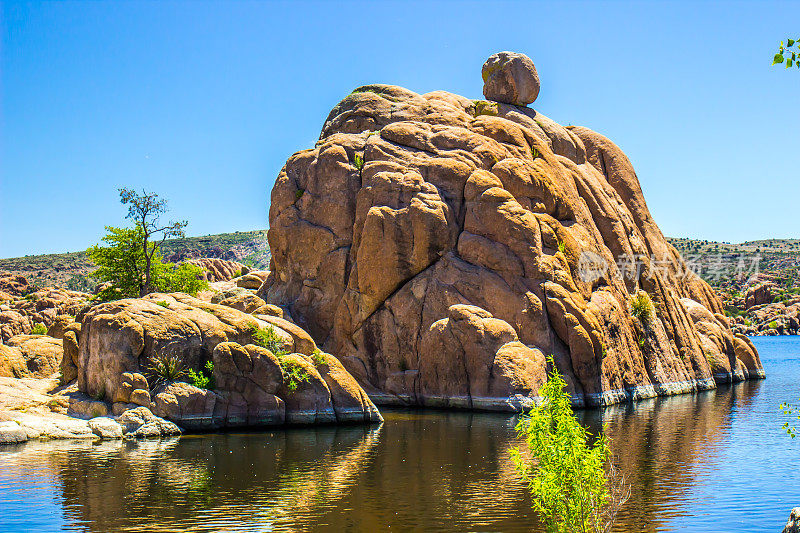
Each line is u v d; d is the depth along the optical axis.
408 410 40.00
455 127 50.41
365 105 54.62
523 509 18.28
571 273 45.22
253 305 43.53
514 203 44.59
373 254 44.94
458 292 43.00
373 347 44.84
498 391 38.75
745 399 46.62
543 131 58.31
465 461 24.47
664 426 33.56
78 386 33.62
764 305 178.88
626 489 20.72
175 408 30.67
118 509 18.25
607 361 43.91
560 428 13.61
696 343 56.34
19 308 105.50
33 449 26.39
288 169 52.78
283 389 33.09
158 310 33.28
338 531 16.52
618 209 57.25
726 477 22.34
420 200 45.06
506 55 60.94
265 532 16.47
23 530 16.58
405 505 18.69
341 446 27.48
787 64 11.74
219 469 23.03
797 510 12.98
